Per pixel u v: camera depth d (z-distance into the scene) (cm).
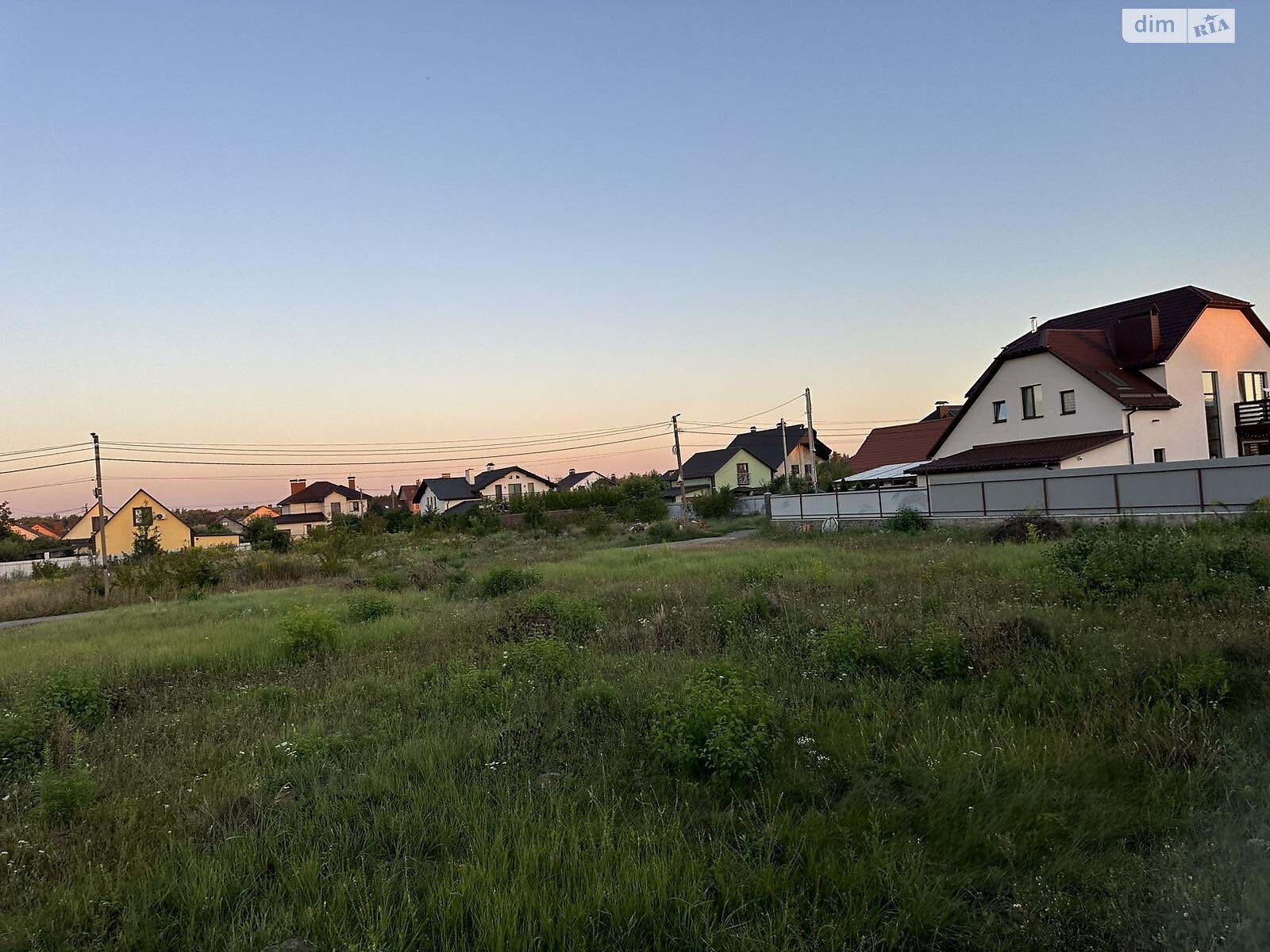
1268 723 486
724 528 3834
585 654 870
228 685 877
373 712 694
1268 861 335
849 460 6291
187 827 463
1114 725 520
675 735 521
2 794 542
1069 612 812
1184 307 2758
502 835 416
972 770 463
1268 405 2641
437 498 7681
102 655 1065
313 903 364
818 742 527
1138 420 2536
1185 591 853
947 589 1067
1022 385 2820
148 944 341
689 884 358
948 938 321
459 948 324
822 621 917
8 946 341
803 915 340
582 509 5197
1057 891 337
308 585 2200
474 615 1206
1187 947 289
